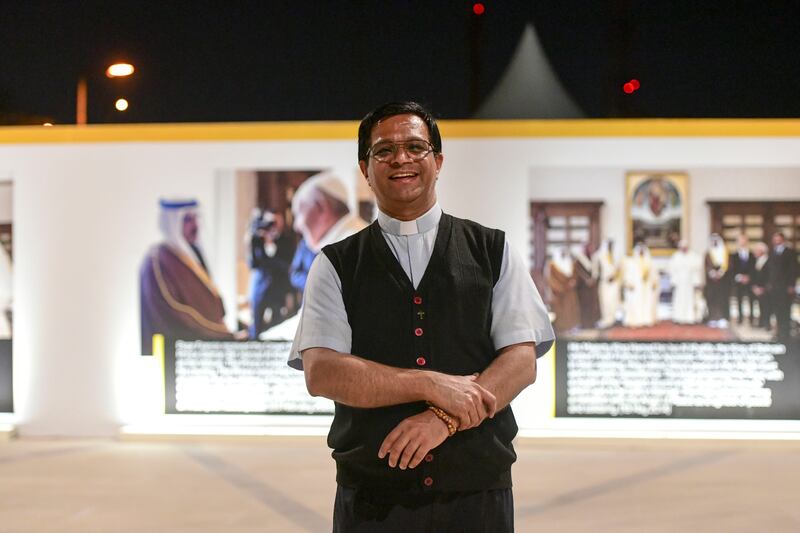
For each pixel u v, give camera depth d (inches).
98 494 214.7
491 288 73.1
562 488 219.5
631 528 183.9
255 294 285.6
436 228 74.3
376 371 67.7
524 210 281.3
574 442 269.9
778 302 280.1
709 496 211.5
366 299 71.8
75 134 286.4
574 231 282.7
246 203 285.4
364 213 284.4
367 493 71.5
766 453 263.1
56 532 182.7
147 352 287.3
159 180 286.0
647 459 254.5
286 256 285.1
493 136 280.7
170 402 287.9
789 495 212.2
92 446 274.7
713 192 281.4
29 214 288.5
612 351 282.0
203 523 188.5
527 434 272.1
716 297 281.4
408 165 72.2
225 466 245.9
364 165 76.0
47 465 247.6
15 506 204.1
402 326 71.2
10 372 293.3
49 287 288.8
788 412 279.7
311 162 284.4
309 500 207.9
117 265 287.6
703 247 281.7
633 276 282.5
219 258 286.0
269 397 285.9
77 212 287.6
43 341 289.0
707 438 268.5
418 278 72.9
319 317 71.8
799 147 278.2
